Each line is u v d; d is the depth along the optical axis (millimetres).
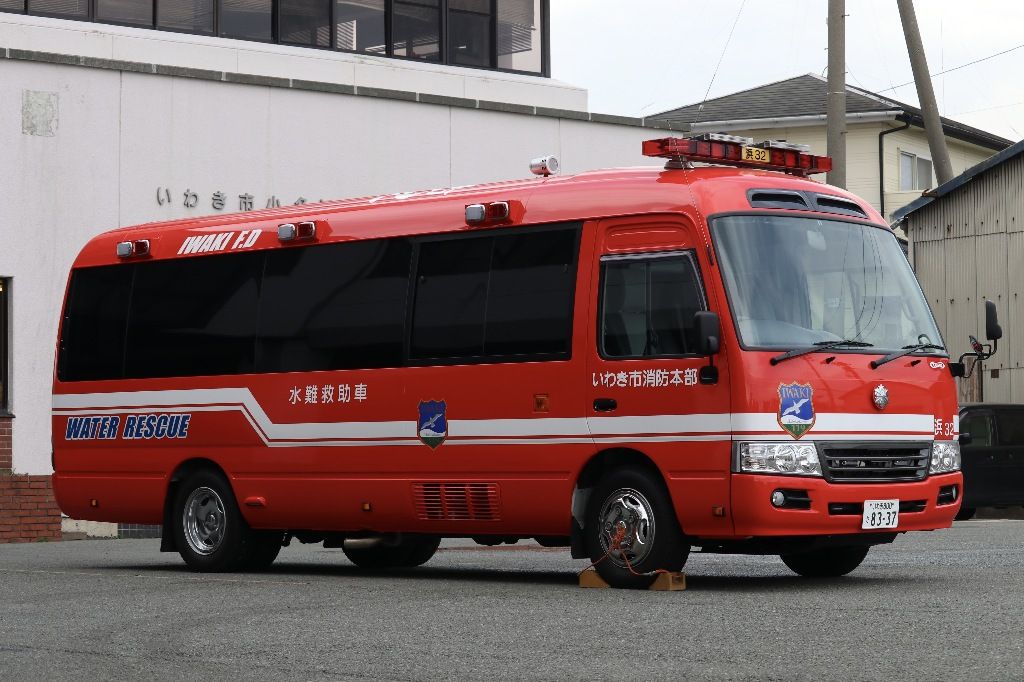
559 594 12602
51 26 25203
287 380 15594
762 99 55188
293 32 27969
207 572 16234
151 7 26516
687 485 12672
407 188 26922
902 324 13562
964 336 33562
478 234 14281
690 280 12805
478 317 14148
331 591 13281
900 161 52781
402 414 14602
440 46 29781
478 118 27656
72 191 23766
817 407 12672
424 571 16156
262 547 16359
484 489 13984
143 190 24406
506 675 8359
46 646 9938
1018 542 19141
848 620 10242
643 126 29328
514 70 30656
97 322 17453
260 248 16094
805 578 14094
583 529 13461
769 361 12531
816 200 13523
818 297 13078
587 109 31234
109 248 17516
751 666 8406
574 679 8172
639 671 8367
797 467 12516
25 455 23109
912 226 34531
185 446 16453
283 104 25781
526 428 13672
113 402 17141
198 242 16719
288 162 25797
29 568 17031
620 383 13086
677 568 12930
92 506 17344
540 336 13656
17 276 23234
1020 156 32594
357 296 15148
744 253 12844
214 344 16312
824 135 53125
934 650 8789
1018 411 28094
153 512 16781
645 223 13141
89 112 23953
